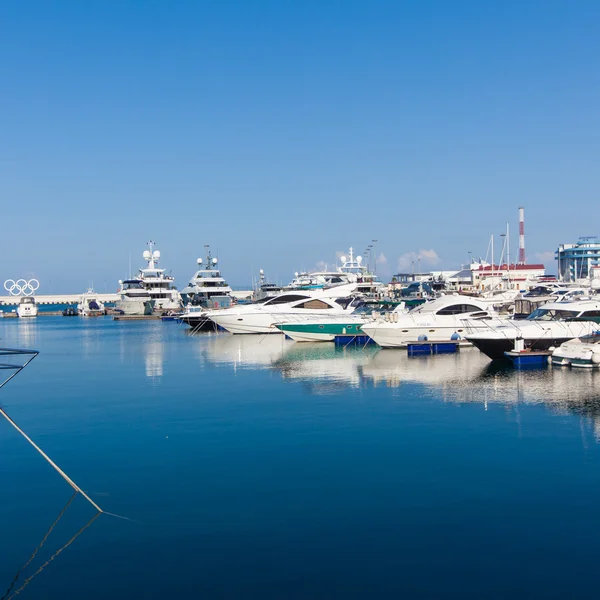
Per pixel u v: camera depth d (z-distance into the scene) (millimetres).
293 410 25688
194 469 18047
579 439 20344
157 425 23578
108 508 15242
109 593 11453
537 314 40875
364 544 13086
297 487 16359
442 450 19422
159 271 116875
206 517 14578
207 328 76438
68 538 13664
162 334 72938
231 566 12297
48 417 25391
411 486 16281
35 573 12211
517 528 13695
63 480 17312
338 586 11492
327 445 20266
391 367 37281
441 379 32375
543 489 15922
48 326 97438
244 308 62719
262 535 13586
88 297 159875
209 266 111000
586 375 32844
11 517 14812
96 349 55062
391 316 45719
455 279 133125
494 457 18609
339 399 27781
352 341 51781
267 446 20297
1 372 40000
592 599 10945
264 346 52500
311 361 41281
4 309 160250
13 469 18375
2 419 25188
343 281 110375
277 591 11367
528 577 11688
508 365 36906
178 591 11453
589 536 13266
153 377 36406
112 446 20719
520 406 25359
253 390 30812
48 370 40750
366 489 16125
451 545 12969
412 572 11930
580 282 95938
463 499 15344
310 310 60062
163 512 14922
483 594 11156
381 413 24688
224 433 22109
